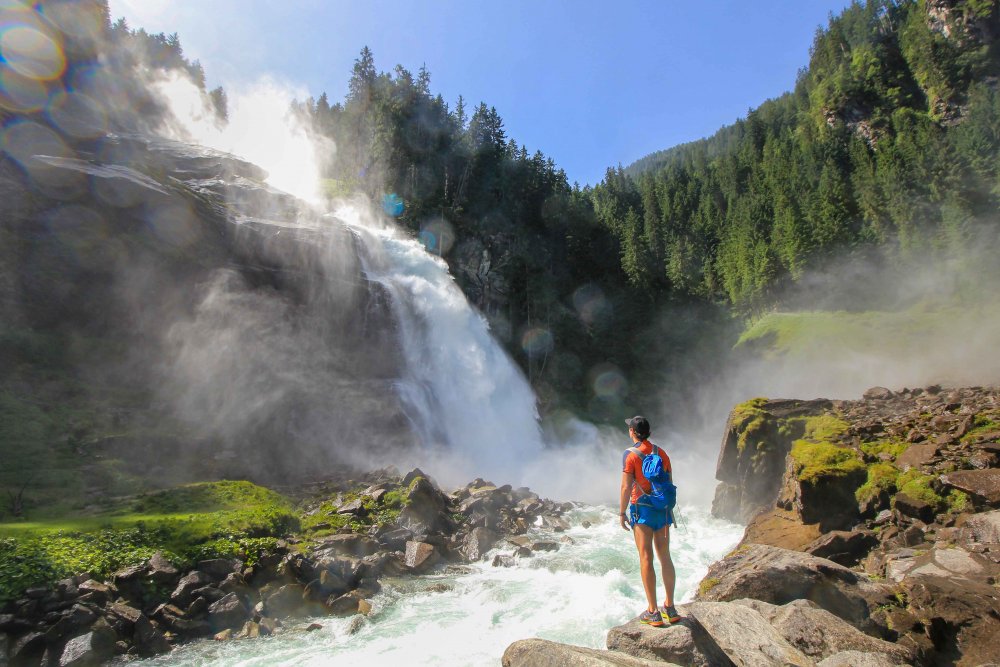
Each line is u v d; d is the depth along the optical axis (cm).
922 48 10875
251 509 1302
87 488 1454
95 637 794
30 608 817
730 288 7662
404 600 1066
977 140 6669
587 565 1236
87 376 2039
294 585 1044
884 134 10244
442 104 6538
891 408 1681
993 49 10175
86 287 2225
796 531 1102
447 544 1362
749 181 10369
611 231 7812
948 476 947
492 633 916
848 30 14500
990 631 601
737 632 577
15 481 1381
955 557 751
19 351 1927
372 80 6994
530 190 6388
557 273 6444
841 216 7212
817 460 1200
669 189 10950
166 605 919
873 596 702
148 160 3572
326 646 878
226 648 866
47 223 2202
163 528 1110
